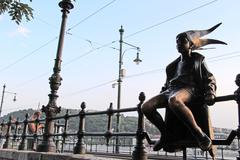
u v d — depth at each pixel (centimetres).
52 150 831
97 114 641
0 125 1372
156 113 415
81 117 691
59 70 921
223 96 369
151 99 414
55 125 1191
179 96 376
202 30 421
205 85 387
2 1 571
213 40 418
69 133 736
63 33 952
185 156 414
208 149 360
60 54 936
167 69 446
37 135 901
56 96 895
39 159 732
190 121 364
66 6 956
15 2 583
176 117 409
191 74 400
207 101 374
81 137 683
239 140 362
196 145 390
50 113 866
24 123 1030
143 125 505
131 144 1839
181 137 407
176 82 404
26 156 806
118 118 2400
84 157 566
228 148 1027
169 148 417
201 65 399
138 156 493
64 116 785
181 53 412
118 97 2567
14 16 584
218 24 423
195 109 393
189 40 403
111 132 584
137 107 514
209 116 386
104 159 520
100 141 1980
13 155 892
